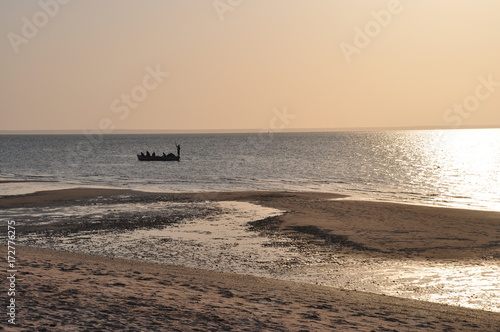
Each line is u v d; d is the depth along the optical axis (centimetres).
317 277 1650
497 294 1478
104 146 18725
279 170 7569
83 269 1362
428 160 9725
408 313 1141
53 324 800
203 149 15738
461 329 1024
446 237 2289
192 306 1013
